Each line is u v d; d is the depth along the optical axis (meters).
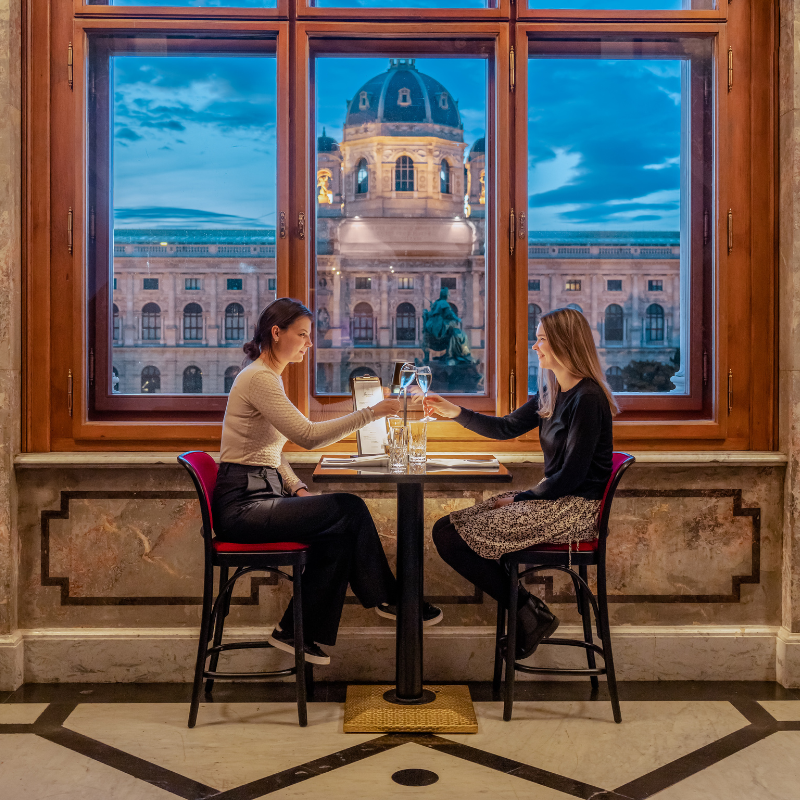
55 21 2.76
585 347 2.45
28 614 2.77
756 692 2.68
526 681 2.75
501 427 2.68
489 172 2.91
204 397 2.91
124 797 1.95
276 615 2.78
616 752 2.20
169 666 2.75
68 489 2.75
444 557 2.48
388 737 2.29
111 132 2.89
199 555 2.78
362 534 2.39
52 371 2.80
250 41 2.85
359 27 2.79
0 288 2.66
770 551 2.82
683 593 2.82
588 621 2.62
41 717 2.44
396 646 2.52
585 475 2.37
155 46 2.86
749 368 2.86
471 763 2.13
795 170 2.71
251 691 2.66
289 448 2.84
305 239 2.83
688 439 2.86
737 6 2.81
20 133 2.72
